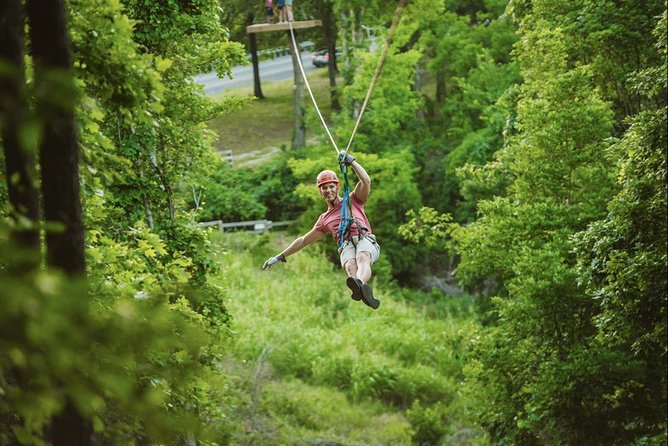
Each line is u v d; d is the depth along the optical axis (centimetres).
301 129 5947
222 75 2361
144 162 2153
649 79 1870
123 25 912
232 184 5556
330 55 6544
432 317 4872
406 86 5238
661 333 1747
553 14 2936
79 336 434
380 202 5166
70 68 761
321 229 1262
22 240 609
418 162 5738
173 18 2144
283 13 2581
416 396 3803
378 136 5397
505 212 2477
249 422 3188
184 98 2252
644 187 1789
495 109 5419
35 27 746
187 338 470
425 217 2717
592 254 1880
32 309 406
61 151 754
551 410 2119
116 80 930
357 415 3566
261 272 4759
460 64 5988
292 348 3916
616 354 2056
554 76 2722
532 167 2506
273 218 5519
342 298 4697
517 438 2394
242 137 6550
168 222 2169
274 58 8244
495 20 6178
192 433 484
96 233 1259
